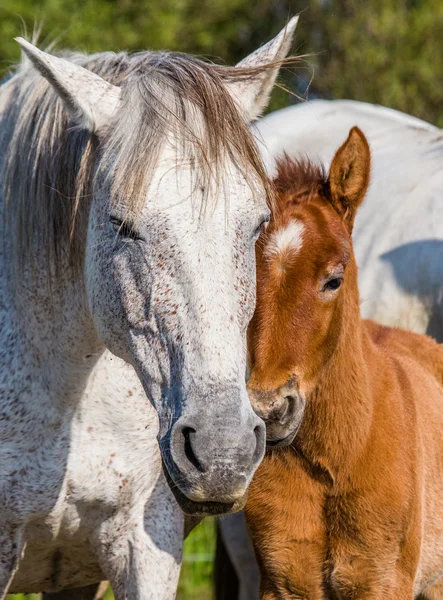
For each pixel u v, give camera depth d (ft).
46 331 17.80
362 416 20.54
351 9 70.44
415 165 31.60
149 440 18.66
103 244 15.56
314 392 20.29
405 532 20.89
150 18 71.00
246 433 14.25
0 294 18.45
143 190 14.82
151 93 15.35
